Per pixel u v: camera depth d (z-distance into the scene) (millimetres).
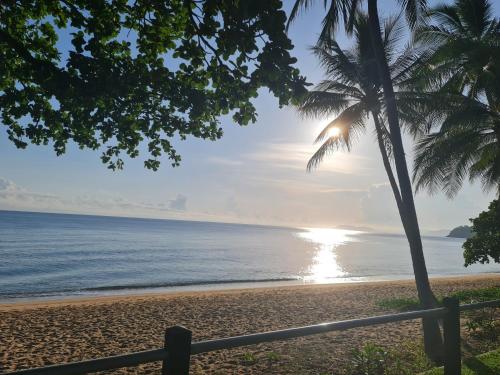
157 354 2283
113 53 4902
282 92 4172
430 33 16344
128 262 39531
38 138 5398
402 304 16438
